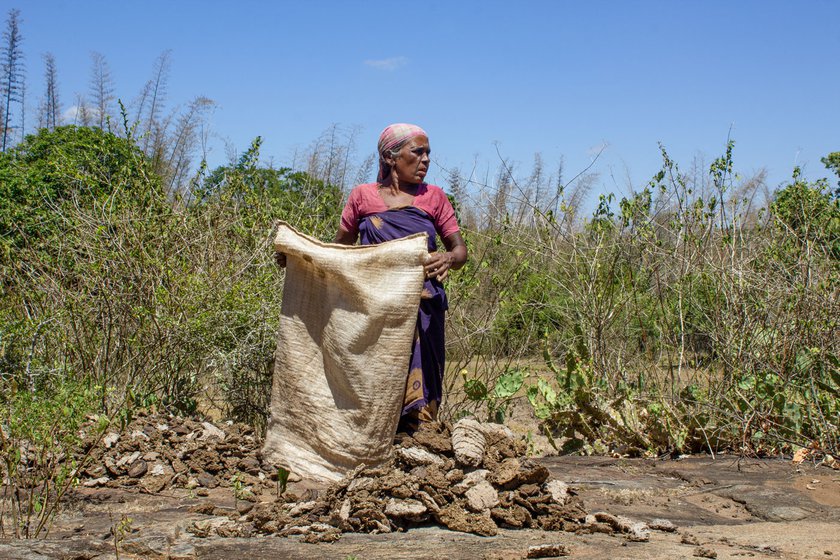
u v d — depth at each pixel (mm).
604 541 3881
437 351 5215
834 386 6531
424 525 4129
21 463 4738
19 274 7109
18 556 3410
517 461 4344
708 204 7250
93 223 6898
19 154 9805
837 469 5688
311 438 5008
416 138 5250
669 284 7539
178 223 7059
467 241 7855
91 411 5512
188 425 5402
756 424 6441
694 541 3918
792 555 3703
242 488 4707
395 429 4949
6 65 21844
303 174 10398
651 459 6305
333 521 4035
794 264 6988
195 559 3523
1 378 6043
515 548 3697
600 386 6902
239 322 6727
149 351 6578
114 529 3840
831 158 15273
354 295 4875
